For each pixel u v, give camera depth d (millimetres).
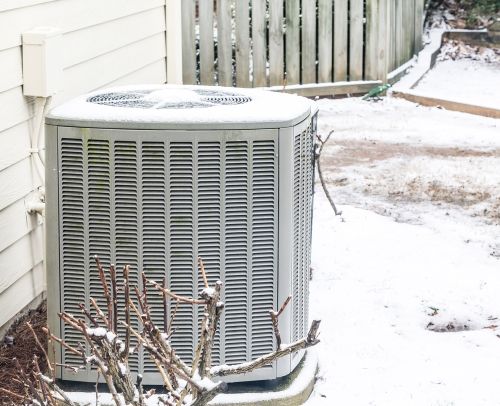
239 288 5547
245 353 5605
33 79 6922
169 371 4246
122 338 5543
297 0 15812
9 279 6762
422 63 18266
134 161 5406
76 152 5445
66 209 5508
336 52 16156
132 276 5496
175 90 6086
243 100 6023
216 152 5410
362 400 5957
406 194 10930
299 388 5742
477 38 19828
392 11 16703
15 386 5844
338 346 6770
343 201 10633
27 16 7008
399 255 8789
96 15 8453
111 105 5773
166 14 10484
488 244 9234
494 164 12273
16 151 6852
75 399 5496
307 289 6086
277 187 5492
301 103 5941
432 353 6688
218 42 15547
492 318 7512
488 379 6297
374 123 14609
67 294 5570
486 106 15281
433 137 13766
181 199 5434
